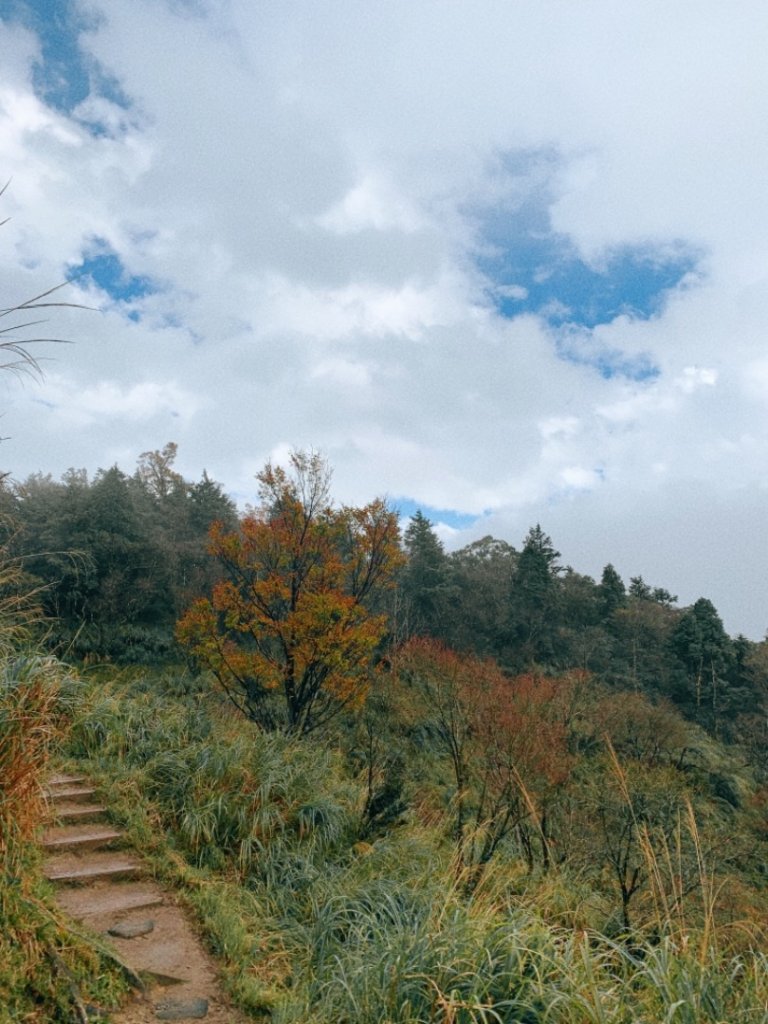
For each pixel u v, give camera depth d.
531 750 11.74
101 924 4.52
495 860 7.00
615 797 11.61
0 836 3.66
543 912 5.74
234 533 13.68
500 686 15.80
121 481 35.16
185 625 12.93
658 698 46.69
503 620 50.00
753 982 3.35
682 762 28.70
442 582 51.19
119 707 8.02
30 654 4.58
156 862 5.46
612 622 64.44
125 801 6.23
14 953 3.39
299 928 4.96
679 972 3.28
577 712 24.64
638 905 6.91
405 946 3.80
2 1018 3.04
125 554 31.09
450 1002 3.15
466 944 3.66
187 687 15.98
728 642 55.59
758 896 10.65
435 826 9.02
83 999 3.49
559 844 10.25
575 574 69.00
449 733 13.45
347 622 13.09
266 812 6.53
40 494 29.48
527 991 3.29
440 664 19.75
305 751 9.13
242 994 3.92
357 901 5.11
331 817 6.94
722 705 50.19
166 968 4.12
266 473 13.68
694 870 6.79
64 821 5.80
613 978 3.63
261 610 13.00
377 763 9.91
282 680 12.46
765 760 34.16
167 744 7.59
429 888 5.49
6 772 3.74
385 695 19.03
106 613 28.33
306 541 13.41
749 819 23.95
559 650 52.69
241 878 5.80
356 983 3.72
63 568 23.77
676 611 70.00
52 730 4.12
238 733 9.13
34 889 4.08
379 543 13.74
